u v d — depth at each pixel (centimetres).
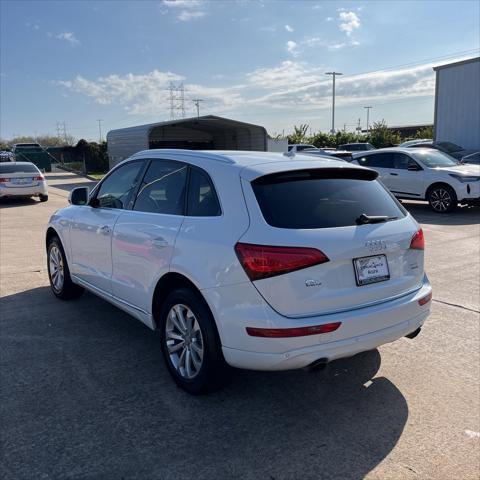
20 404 363
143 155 470
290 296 318
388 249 353
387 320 349
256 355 326
